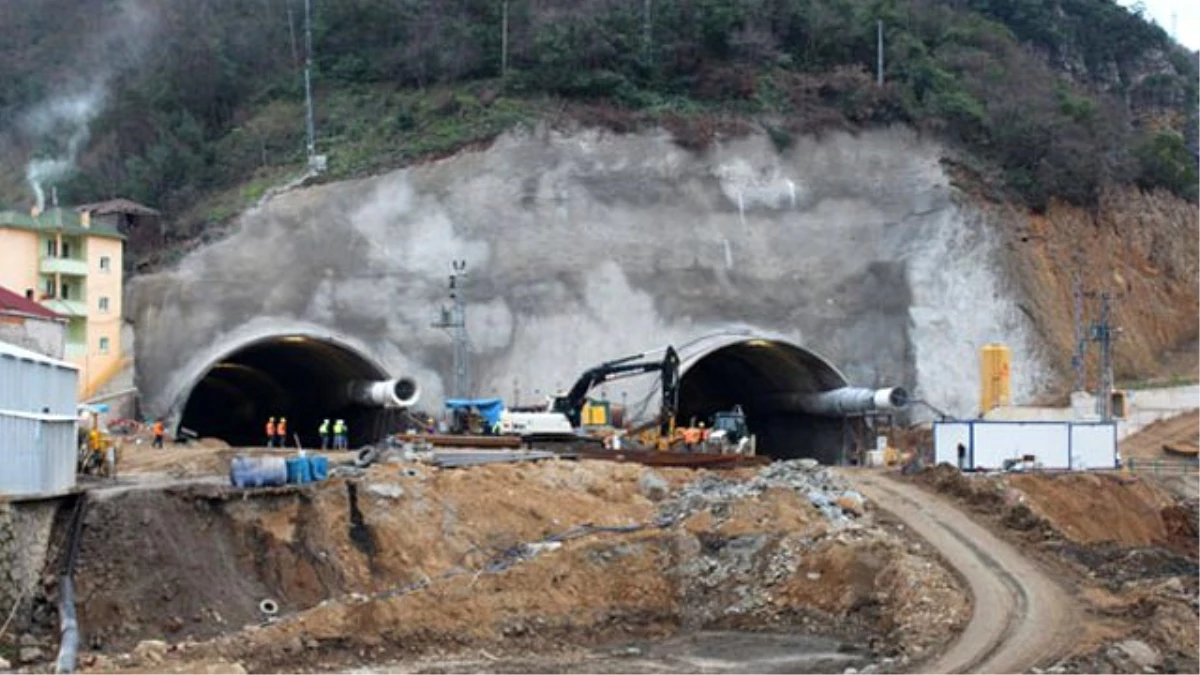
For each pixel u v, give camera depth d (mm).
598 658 32312
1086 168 71125
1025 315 65688
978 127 70250
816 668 30844
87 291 55812
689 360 59844
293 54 76438
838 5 74875
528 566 35875
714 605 36562
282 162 66062
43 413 31391
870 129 67062
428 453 44219
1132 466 55438
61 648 28203
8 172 84750
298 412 69688
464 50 69188
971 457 51469
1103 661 28516
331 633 31734
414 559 35750
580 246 61250
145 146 74500
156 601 31281
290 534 34594
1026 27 97750
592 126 63531
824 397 62188
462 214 60469
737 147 64688
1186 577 37781
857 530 38375
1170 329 72188
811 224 64438
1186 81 103000
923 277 64750
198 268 57219
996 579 35812
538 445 48625
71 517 31875
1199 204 78250
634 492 41656
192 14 90438
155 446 49219
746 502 40156
